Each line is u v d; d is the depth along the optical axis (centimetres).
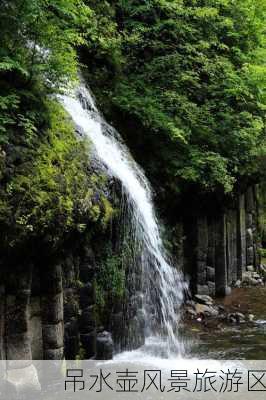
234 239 1337
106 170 784
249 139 1208
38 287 646
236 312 1084
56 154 661
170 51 1157
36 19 641
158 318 960
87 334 734
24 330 611
